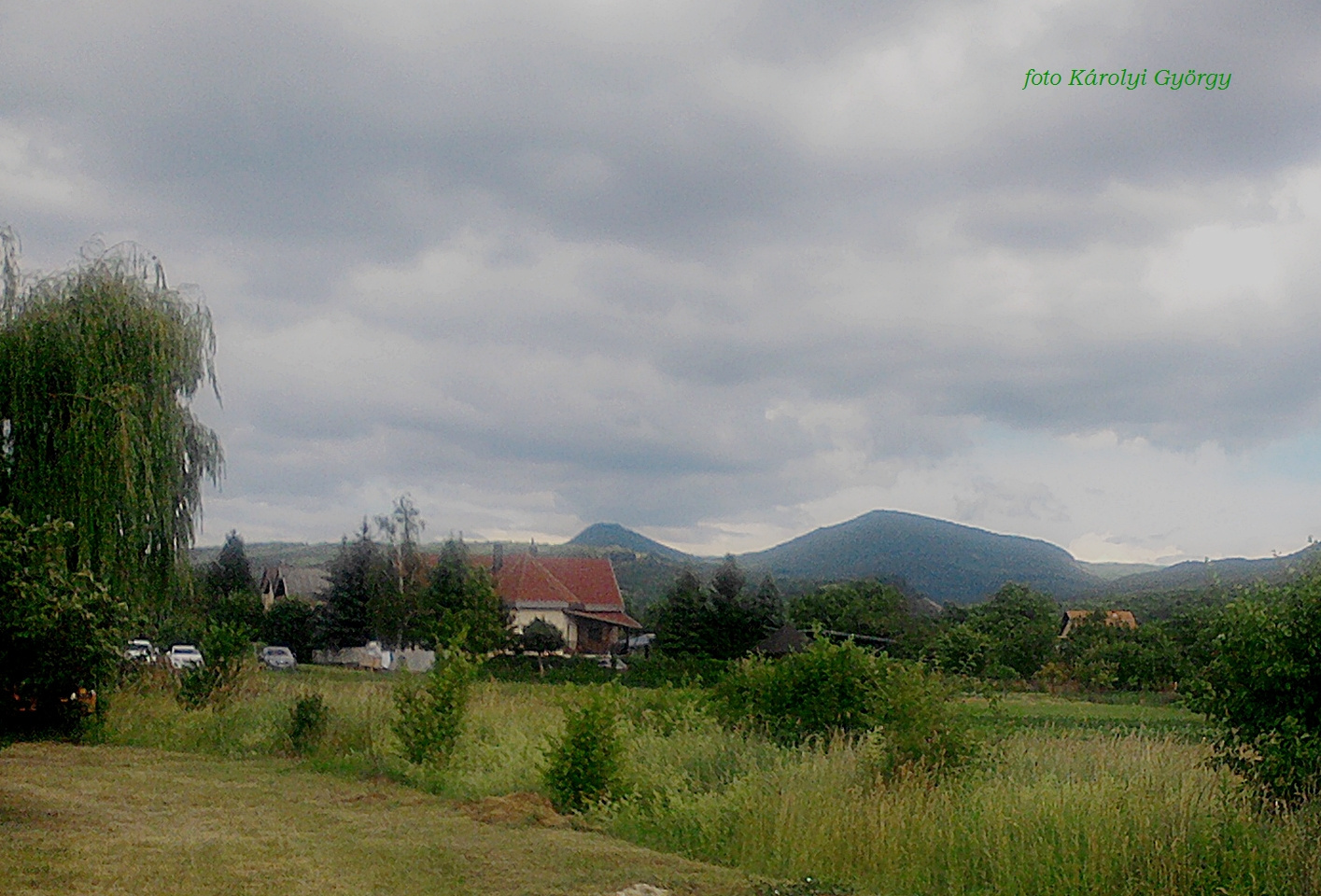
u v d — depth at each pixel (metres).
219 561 79.75
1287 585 10.33
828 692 18.45
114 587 23.28
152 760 16.89
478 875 9.26
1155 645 45.22
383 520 63.75
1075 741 15.88
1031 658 48.91
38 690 17.77
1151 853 8.88
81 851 9.48
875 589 78.31
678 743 16.08
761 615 57.50
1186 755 13.77
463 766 15.23
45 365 23.20
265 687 23.97
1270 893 8.26
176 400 25.77
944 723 13.27
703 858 10.67
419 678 17.42
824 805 11.15
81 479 22.81
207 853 9.69
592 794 12.91
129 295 24.77
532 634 60.72
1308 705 9.95
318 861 9.59
